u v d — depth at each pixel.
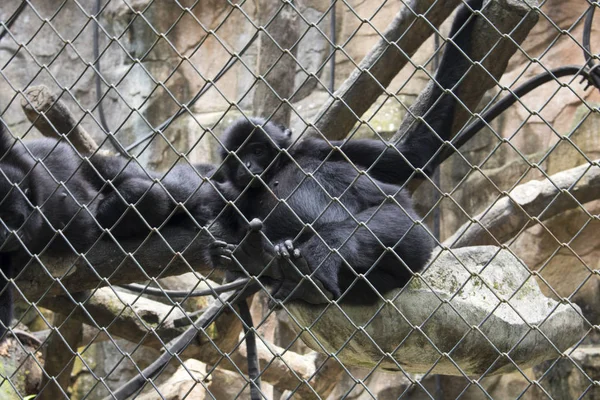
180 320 6.51
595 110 2.77
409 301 4.43
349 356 4.76
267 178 5.62
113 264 5.04
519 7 5.25
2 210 4.72
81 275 5.07
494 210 7.98
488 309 4.34
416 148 5.56
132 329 6.96
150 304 7.13
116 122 12.30
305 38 11.39
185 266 5.15
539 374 9.23
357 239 4.72
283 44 7.81
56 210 4.96
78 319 6.58
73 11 12.66
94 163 5.63
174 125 11.90
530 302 4.70
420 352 4.43
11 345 7.52
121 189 5.10
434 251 5.27
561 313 4.68
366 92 6.22
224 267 4.52
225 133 5.83
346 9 11.27
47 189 4.99
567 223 9.74
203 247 5.16
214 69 11.97
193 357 7.12
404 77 10.93
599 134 9.76
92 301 6.82
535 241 9.89
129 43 12.27
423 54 10.94
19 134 12.54
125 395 5.12
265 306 8.14
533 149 10.23
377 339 4.47
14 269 5.06
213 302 6.73
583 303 9.61
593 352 8.79
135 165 5.78
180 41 12.14
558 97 10.19
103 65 12.46
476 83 5.54
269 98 7.79
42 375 7.50
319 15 11.34
